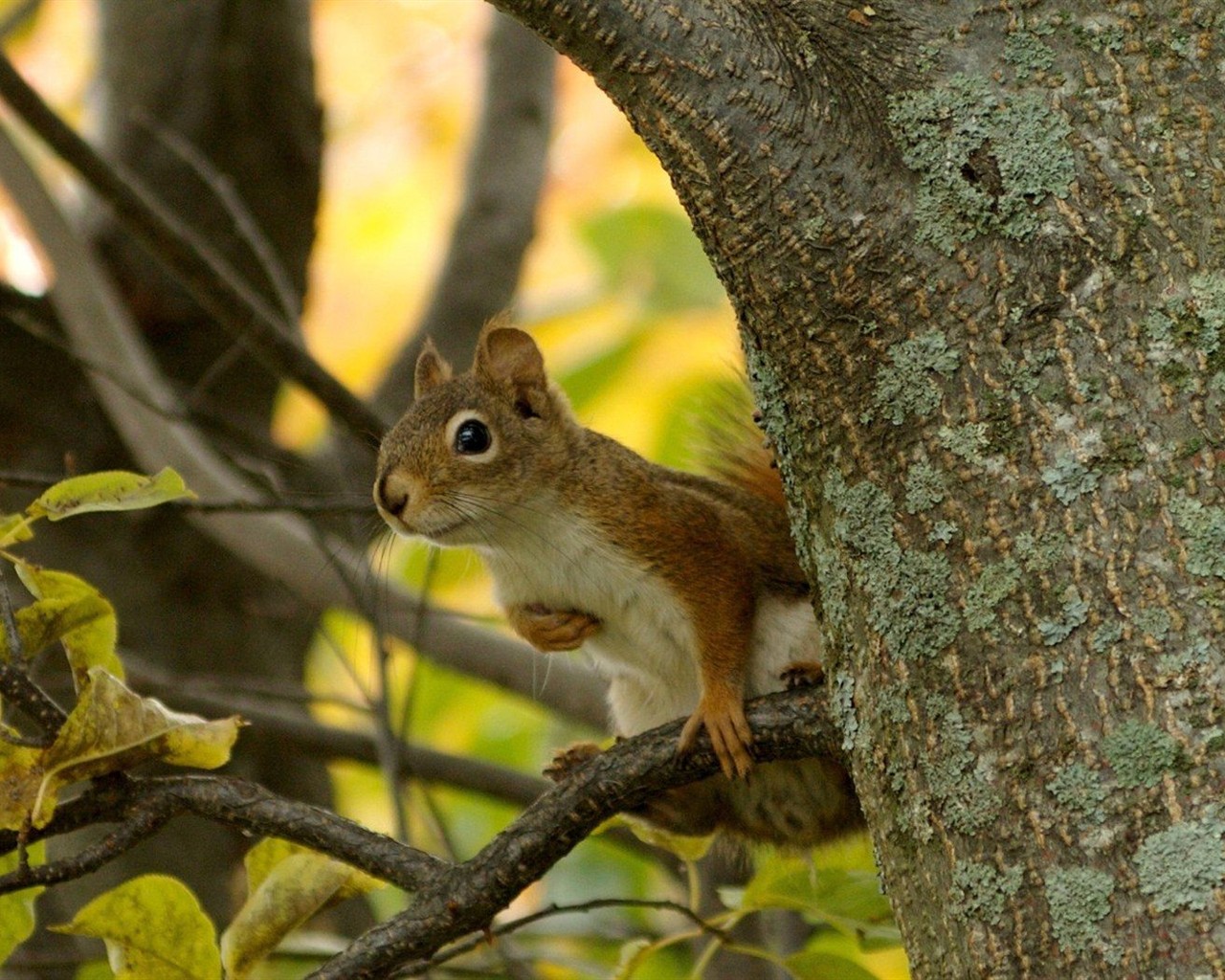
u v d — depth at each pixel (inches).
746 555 423.2
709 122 280.4
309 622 736.3
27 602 655.1
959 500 260.7
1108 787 239.8
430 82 969.5
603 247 783.1
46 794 289.6
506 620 453.4
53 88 938.1
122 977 303.1
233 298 576.7
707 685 367.6
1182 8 269.4
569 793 321.1
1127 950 232.7
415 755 609.6
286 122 732.0
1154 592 244.1
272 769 709.9
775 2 285.6
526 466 435.5
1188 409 249.3
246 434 705.6
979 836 250.5
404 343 759.7
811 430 280.8
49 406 682.2
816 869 361.7
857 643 276.2
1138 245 256.7
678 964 596.4
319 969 305.6
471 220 794.2
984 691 254.1
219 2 724.7
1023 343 258.8
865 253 270.5
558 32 289.3
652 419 769.6
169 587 695.7
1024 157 263.6
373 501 467.8
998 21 273.6
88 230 708.7
